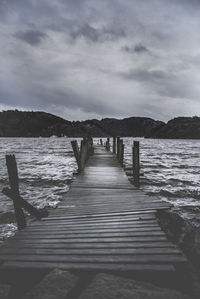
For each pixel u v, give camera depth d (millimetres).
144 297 2285
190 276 3016
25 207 4773
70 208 5559
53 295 2344
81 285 2500
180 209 9016
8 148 60406
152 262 2900
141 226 4191
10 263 2912
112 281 2535
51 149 57594
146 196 6594
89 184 8352
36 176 16516
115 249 3258
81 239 3631
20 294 2553
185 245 4375
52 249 3293
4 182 14289
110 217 4793
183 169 21344
